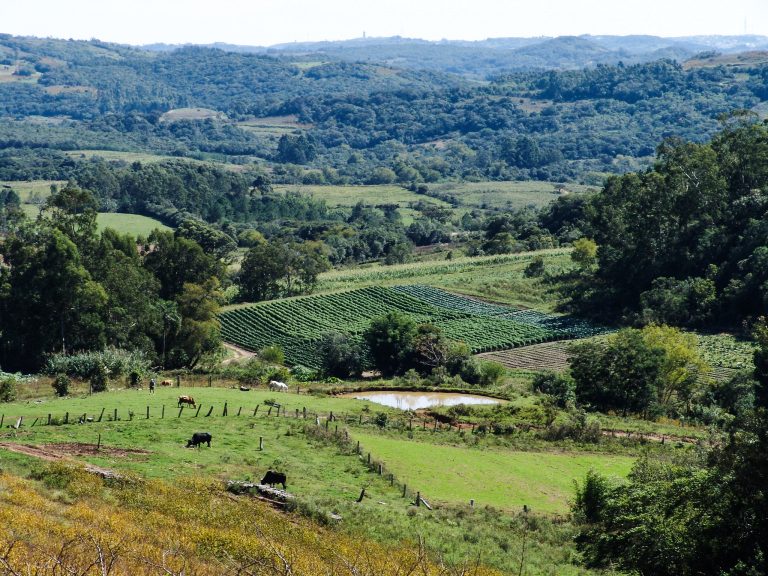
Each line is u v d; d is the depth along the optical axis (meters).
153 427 56.94
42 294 103.50
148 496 40.44
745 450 39.31
